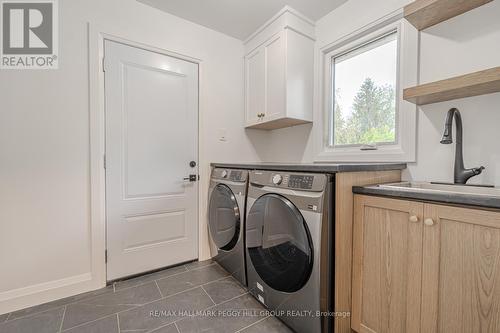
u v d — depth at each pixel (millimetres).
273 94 2117
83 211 1712
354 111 1975
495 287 773
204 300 1596
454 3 1215
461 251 848
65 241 1648
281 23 2010
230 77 2473
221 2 1934
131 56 1912
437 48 1400
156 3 1945
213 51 2350
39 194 1566
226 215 1924
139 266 1962
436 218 911
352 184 1214
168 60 2096
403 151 1560
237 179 1817
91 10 1729
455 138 1312
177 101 2150
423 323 946
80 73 1691
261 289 1508
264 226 1463
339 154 1979
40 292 1558
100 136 1768
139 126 1958
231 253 1869
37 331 1299
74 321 1380
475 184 1231
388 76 1741
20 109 1510
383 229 1089
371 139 1850
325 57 2141
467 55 1282
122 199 1885
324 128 2162
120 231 1879
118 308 1506
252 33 2393
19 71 1516
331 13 2029
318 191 1142
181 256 2182
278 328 1331
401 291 1021
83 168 1712
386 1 1642
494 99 1199
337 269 1148
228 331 1303
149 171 2012
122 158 1883
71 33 1656
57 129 1619
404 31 1555
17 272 1503
